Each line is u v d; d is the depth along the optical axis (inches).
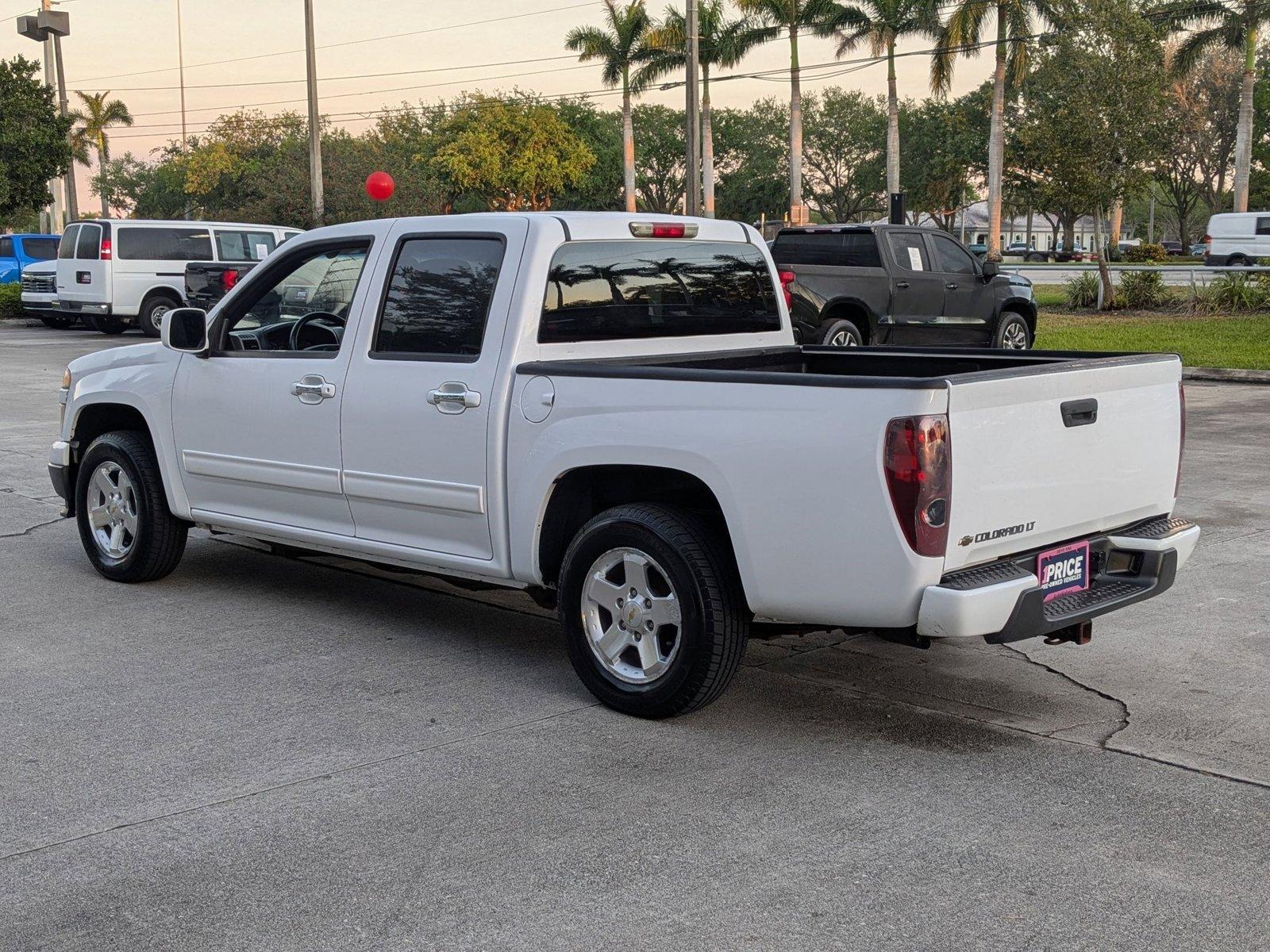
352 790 166.9
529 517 202.2
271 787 167.9
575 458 194.7
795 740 185.9
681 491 204.1
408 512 220.8
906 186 3061.0
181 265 1006.4
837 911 134.6
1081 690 209.2
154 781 170.1
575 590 198.4
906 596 167.9
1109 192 1019.9
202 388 251.8
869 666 223.0
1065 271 1818.4
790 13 1905.8
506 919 133.0
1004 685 212.4
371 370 222.4
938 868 144.7
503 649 231.1
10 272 1373.0
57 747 182.2
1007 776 172.4
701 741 185.3
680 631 185.9
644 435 187.0
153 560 269.3
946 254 663.8
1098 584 194.2
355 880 141.9
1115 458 191.5
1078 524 187.6
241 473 246.4
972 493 168.9
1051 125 1026.1
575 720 194.1
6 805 162.2
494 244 210.5
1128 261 2507.4
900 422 164.1
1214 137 2906.0
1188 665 221.8
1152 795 166.2
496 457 205.2
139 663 221.3
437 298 216.4
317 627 244.5
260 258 1047.0
